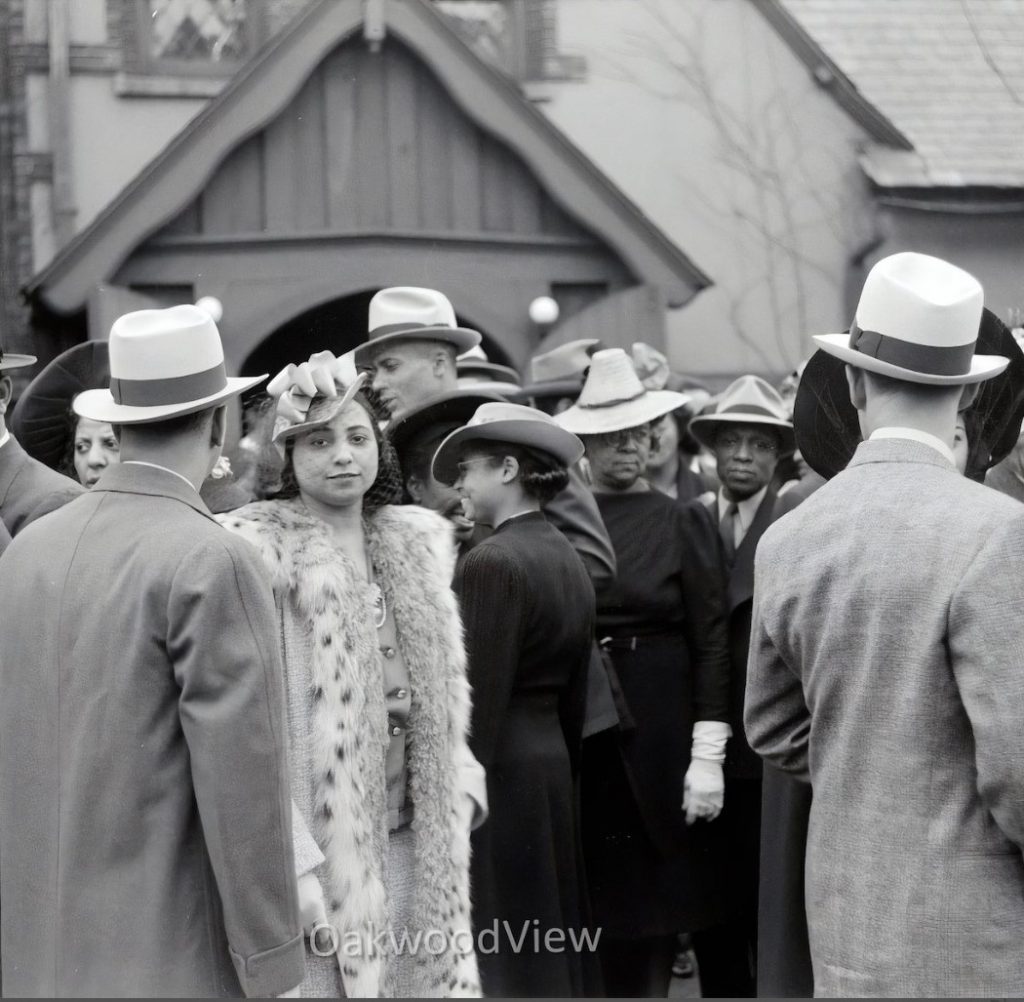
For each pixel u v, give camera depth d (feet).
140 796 9.55
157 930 9.45
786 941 12.83
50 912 9.64
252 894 9.41
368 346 15.02
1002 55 15.88
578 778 13.53
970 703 8.92
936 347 9.88
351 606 11.07
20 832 9.88
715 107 15.58
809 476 14.74
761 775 14.93
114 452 14.87
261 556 10.85
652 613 14.88
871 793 9.39
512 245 15.46
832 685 9.59
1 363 12.94
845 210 15.81
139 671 9.57
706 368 15.90
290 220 14.98
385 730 11.13
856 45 15.79
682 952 18.86
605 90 15.48
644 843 14.78
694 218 15.69
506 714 12.68
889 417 10.09
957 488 9.59
